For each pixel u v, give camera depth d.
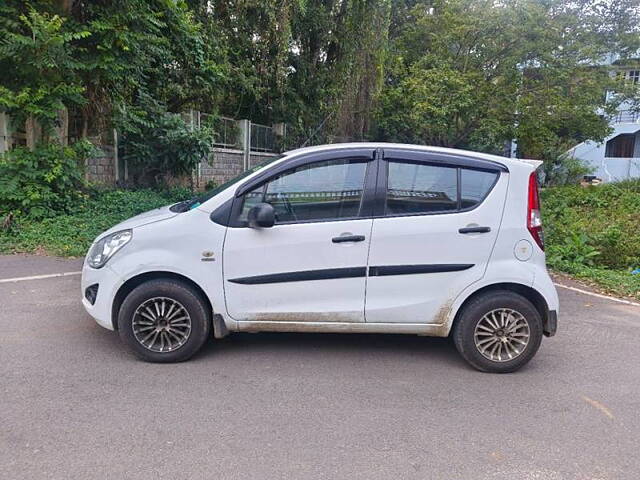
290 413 3.18
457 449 2.84
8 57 7.82
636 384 3.78
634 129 24.67
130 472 2.52
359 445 2.84
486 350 3.90
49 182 8.36
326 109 18.09
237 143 15.59
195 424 3.00
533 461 2.74
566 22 12.62
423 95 12.73
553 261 8.21
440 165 3.90
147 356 3.85
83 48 8.60
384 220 3.83
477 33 12.88
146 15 9.16
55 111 8.33
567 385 3.73
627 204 14.52
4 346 4.04
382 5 18.33
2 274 6.16
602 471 2.67
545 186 21.28
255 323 3.90
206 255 3.79
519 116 12.81
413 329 3.94
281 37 14.42
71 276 6.16
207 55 12.71
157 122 11.00
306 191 3.87
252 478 2.51
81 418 3.01
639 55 14.75
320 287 3.84
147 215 4.17
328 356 4.15
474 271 3.85
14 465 2.54
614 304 6.17
